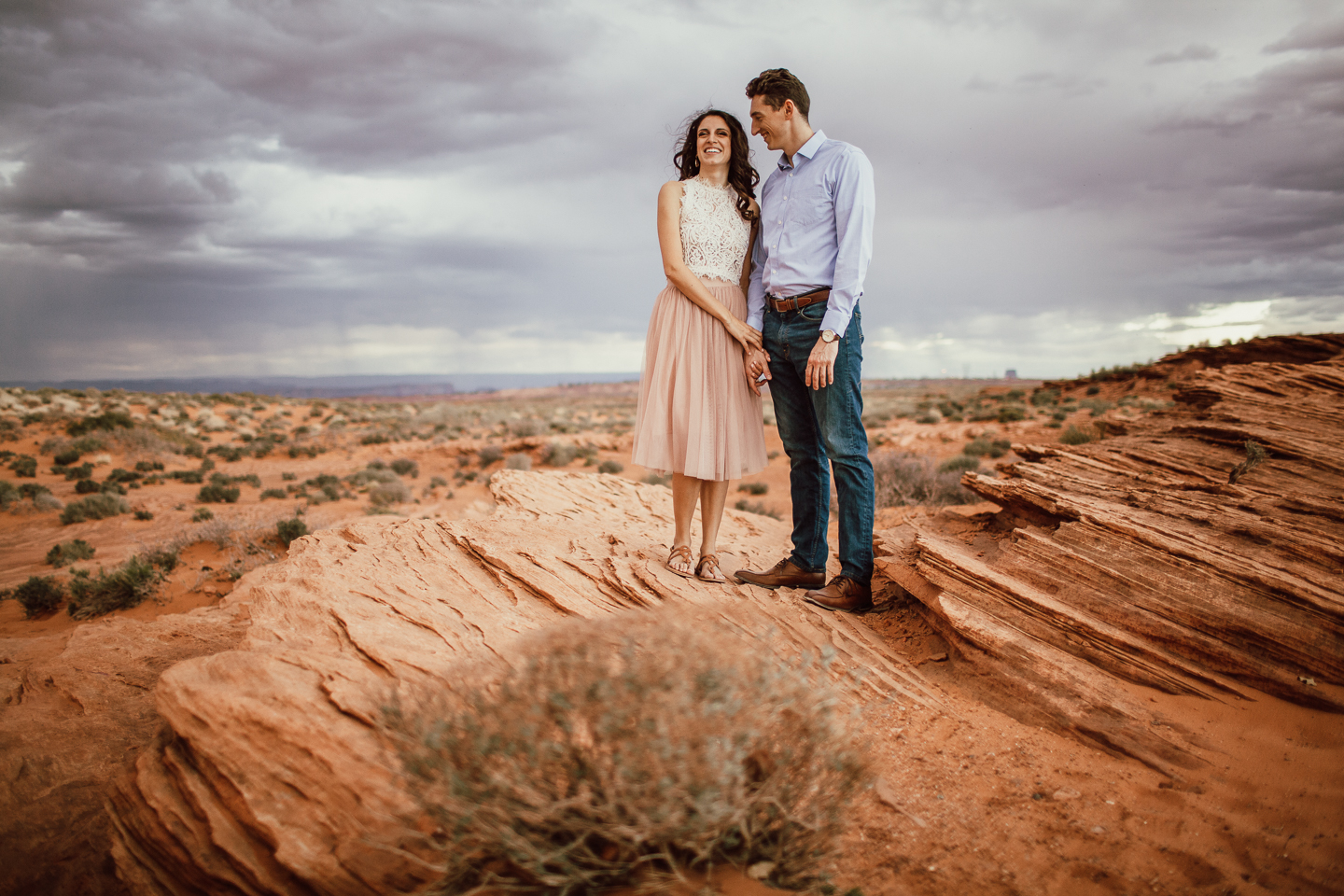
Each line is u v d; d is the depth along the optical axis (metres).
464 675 2.05
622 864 1.74
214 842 2.13
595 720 1.66
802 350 3.76
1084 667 2.97
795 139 3.66
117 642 5.10
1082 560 3.45
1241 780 2.35
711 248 3.78
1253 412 5.69
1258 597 2.99
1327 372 6.70
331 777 2.12
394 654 2.64
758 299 3.98
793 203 3.67
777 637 3.27
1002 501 4.76
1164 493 4.12
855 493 3.67
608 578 3.61
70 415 40.69
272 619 3.04
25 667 5.01
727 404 3.81
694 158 4.00
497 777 1.59
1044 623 3.18
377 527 4.56
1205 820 2.18
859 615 3.78
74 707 4.16
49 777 3.41
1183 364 35.44
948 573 3.53
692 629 2.00
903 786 2.44
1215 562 3.17
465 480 29.78
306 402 64.88
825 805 1.88
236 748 2.24
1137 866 2.01
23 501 21.50
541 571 3.62
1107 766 2.50
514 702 1.75
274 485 27.58
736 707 1.69
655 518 5.62
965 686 3.09
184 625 5.41
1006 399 48.09
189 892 2.24
